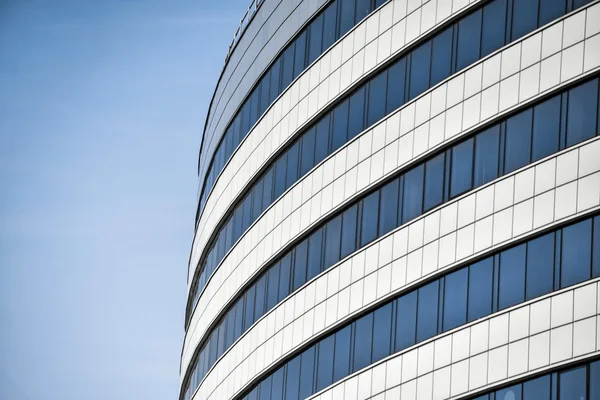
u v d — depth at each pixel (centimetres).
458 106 5300
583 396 4378
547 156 4788
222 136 7944
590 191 4566
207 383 7556
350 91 6141
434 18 5578
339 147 6131
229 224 7531
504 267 4853
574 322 4475
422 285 5281
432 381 5056
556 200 4688
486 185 5034
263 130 7062
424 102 5528
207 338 7794
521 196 4847
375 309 5569
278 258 6606
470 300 4981
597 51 4684
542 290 4650
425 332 5181
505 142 5012
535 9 5028
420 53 5656
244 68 7619
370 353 5525
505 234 4872
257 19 7512
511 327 4728
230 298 7250
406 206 5503
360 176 5875
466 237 5066
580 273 4522
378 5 6041
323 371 5888
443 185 5294
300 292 6244
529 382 4597
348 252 5866
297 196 6462
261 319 6669
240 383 6838
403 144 5600
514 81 5022
